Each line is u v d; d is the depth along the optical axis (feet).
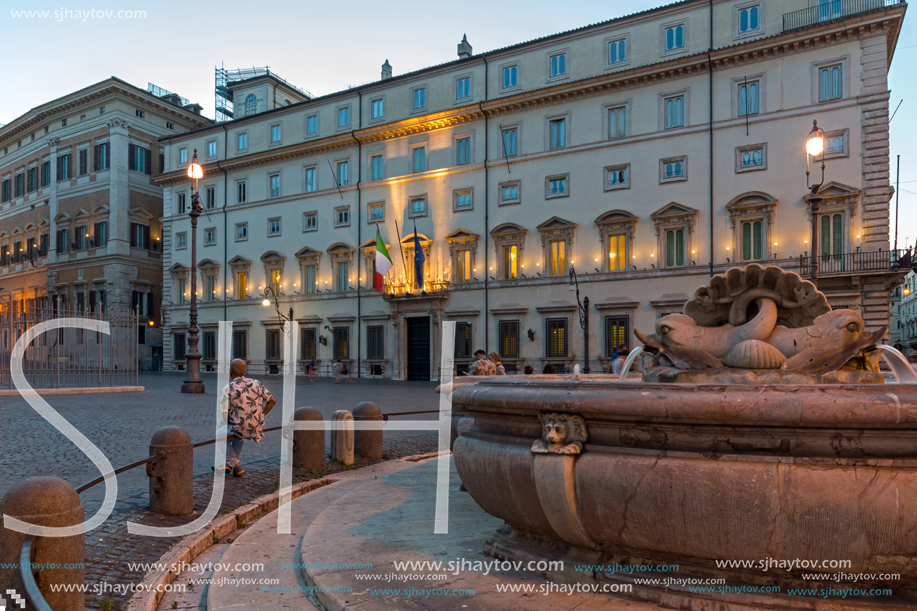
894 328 352.49
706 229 101.50
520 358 116.06
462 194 124.57
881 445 9.36
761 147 98.12
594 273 110.11
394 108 134.21
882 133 90.43
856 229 91.61
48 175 195.00
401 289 128.06
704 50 102.37
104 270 176.04
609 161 109.91
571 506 11.16
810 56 95.30
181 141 165.48
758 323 14.46
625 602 10.91
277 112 149.38
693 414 9.90
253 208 152.46
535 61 118.42
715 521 9.91
